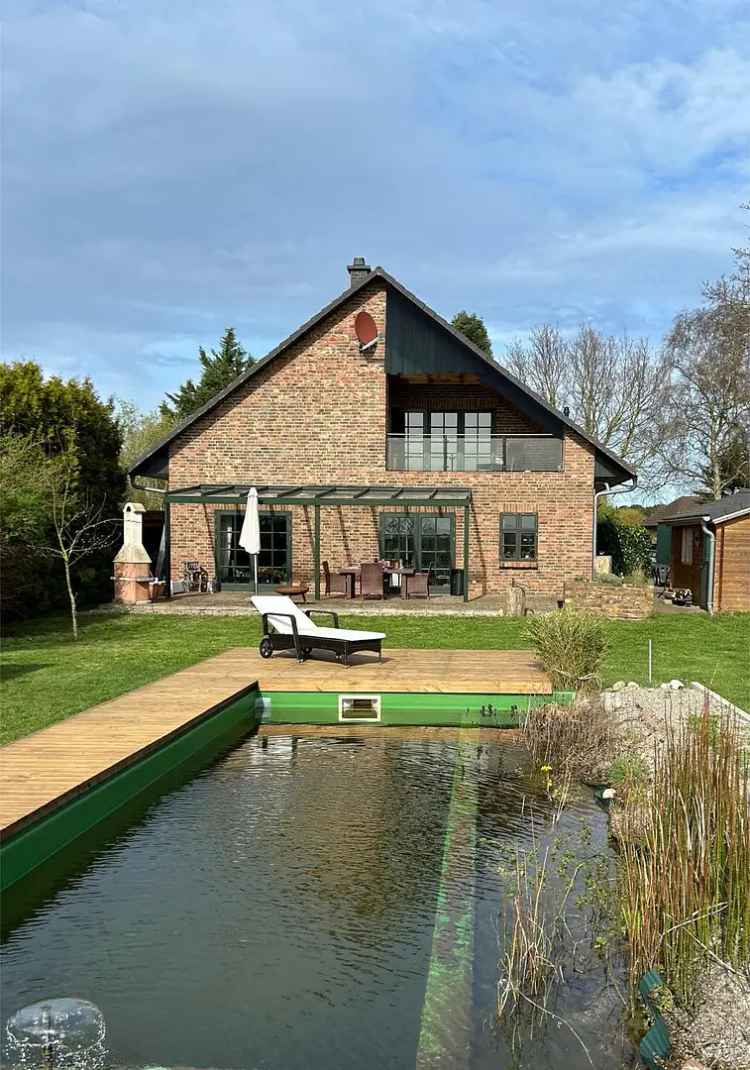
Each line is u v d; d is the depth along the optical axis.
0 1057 3.94
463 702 10.97
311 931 5.16
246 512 20.75
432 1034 4.16
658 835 4.77
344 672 11.75
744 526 19.94
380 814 7.24
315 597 21.06
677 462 40.28
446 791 7.88
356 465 23.05
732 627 17.22
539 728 9.53
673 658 13.30
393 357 22.91
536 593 22.73
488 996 4.50
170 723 8.60
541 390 46.38
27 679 11.28
